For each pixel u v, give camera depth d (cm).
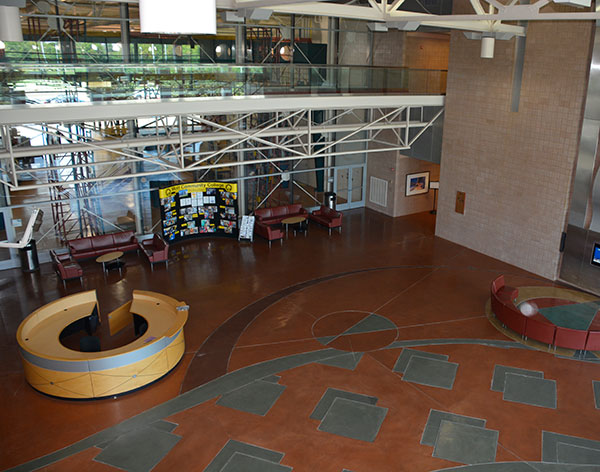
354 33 1998
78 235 1712
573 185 1427
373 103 1566
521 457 866
